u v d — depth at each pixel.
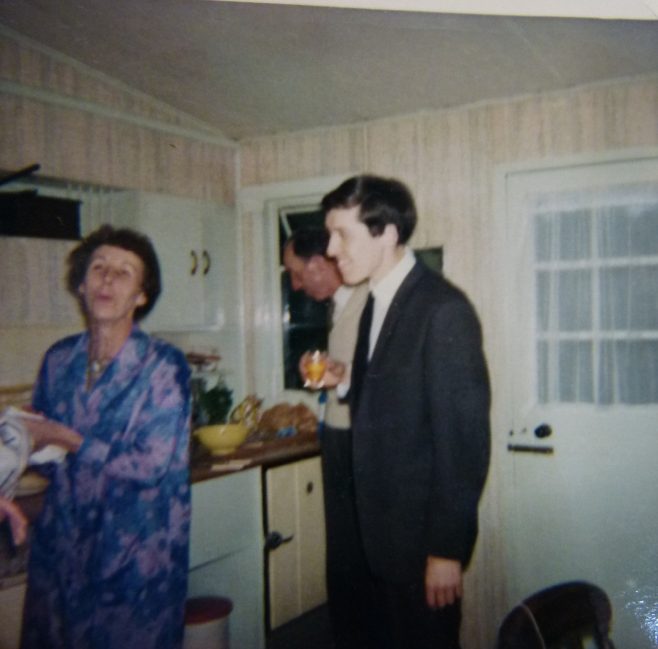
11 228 2.06
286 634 2.32
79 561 1.86
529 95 2.27
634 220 2.17
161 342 2.08
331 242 1.77
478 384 1.54
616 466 2.21
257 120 2.64
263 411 2.83
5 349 2.06
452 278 2.39
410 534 1.57
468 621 2.36
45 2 1.85
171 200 2.52
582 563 2.25
